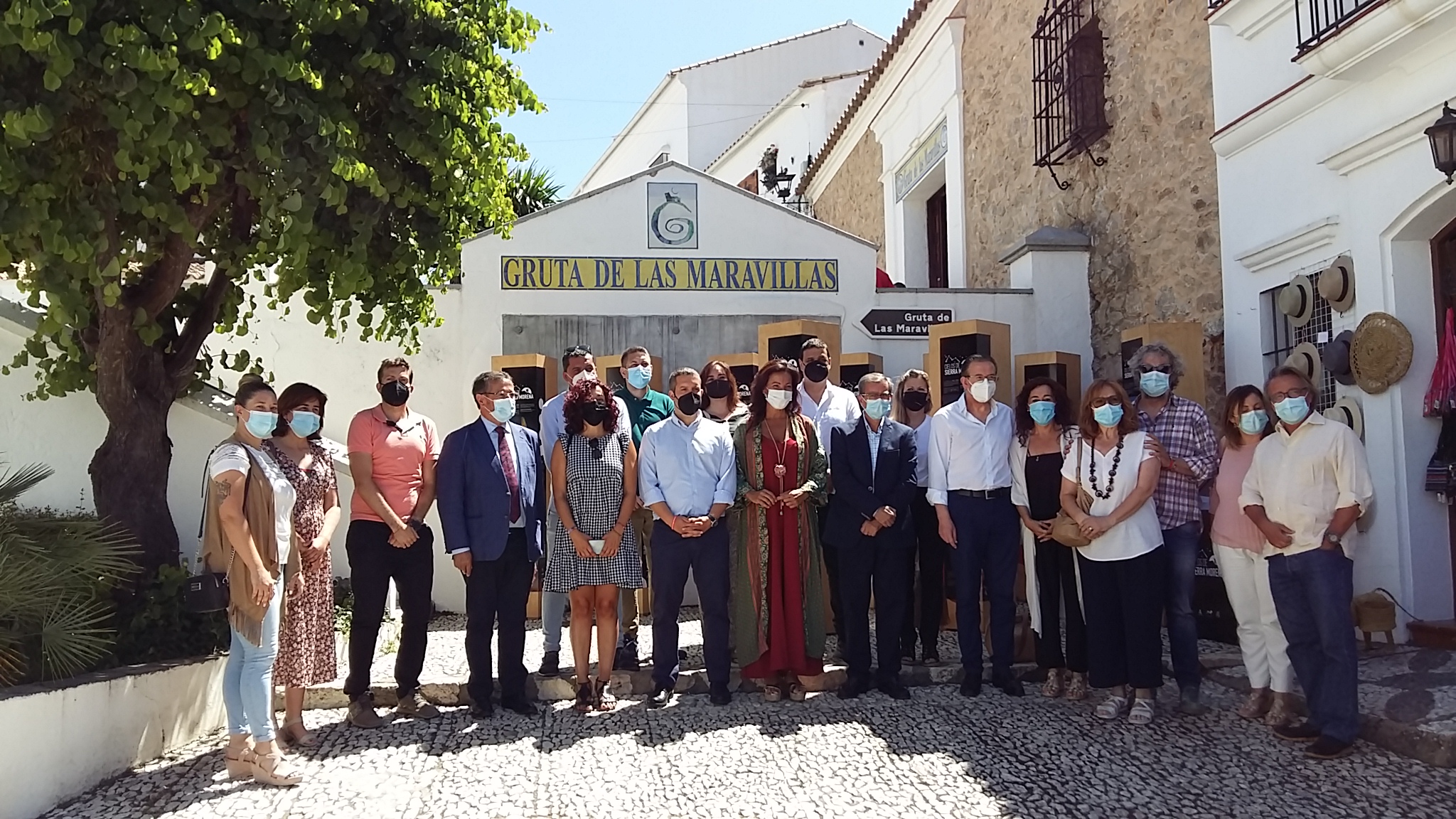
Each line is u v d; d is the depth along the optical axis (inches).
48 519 204.8
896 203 578.6
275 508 179.9
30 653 178.7
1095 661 207.5
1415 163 224.1
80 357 221.9
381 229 228.7
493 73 218.7
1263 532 190.4
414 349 270.5
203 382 256.1
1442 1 200.1
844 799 163.2
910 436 229.9
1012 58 433.7
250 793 169.5
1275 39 271.1
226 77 179.5
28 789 159.0
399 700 215.2
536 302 348.8
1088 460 210.5
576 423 217.2
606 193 354.6
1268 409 204.5
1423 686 201.6
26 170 167.9
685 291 355.9
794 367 225.8
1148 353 220.5
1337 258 247.4
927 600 248.7
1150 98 335.3
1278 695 197.6
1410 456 232.1
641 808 160.7
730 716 212.1
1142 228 339.3
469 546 211.6
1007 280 435.5
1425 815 152.6
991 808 158.9
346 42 197.8
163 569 217.3
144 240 205.9
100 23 166.7
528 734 200.7
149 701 189.0
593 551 214.1
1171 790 165.6
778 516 225.0
